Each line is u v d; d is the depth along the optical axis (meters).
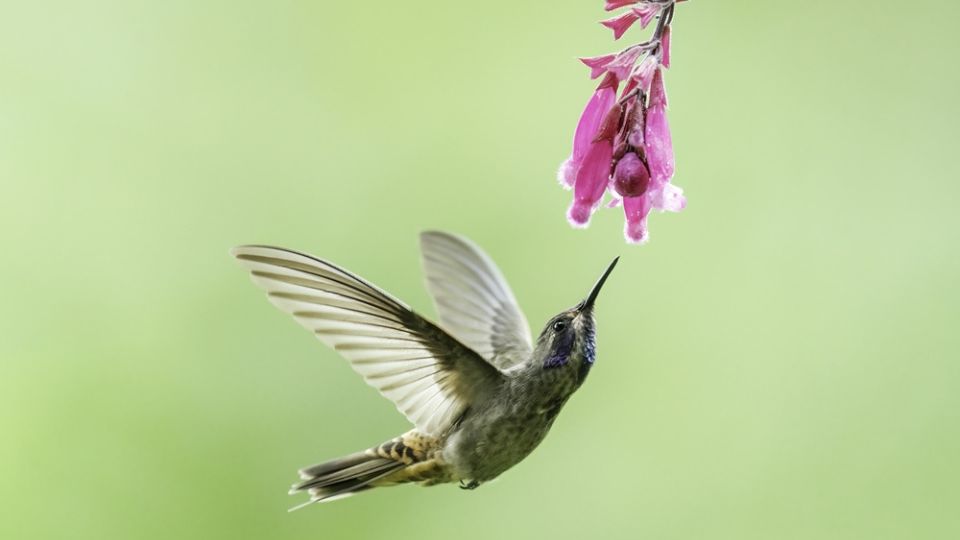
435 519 11.58
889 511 11.57
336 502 11.53
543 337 7.48
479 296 8.27
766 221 12.52
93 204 12.50
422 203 12.75
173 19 13.15
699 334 12.28
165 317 12.12
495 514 11.62
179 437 11.70
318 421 11.59
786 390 12.06
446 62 13.23
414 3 13.31
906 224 12.43
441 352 7.20
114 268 12.28
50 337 12.00
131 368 11.93
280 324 11.89
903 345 12.03
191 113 12.89
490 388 7.39
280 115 12.97
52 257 12.27
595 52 13.15
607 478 11.84
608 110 6.16
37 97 12.80
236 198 12.67
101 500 11.50
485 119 13.06
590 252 12.45
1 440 11.59
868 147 12.68
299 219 12.65
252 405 11.73
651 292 12.37
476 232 12.62
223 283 12.23
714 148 12.76
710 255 12.47
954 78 12.73
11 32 12.93
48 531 11.40
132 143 12.76
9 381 11.80
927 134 12.62
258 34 13.17
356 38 13.24
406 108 13.07
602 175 6.05
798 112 12.80
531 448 7.50
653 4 6.09
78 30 13.03
